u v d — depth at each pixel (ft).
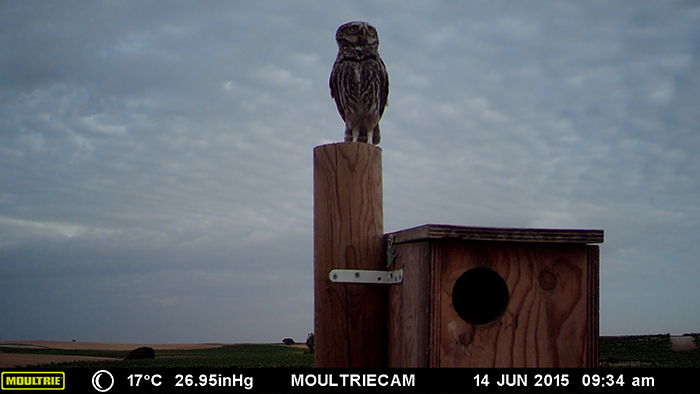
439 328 9.45
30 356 60.54
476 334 9.61
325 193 11.17
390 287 10.89
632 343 45.68
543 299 9.87
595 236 9.90
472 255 9.71
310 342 65.46
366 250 10.96
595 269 10.09
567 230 9.86
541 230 9.77
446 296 9.54
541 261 9.93
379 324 10.97
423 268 9.58
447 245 9.62
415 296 9.80
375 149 11.32
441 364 9.42
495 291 11.37
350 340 10.77
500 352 9.65
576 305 9.96
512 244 9.87
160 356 58.70
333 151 11.21
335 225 11.00
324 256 11.02
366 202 11.07
